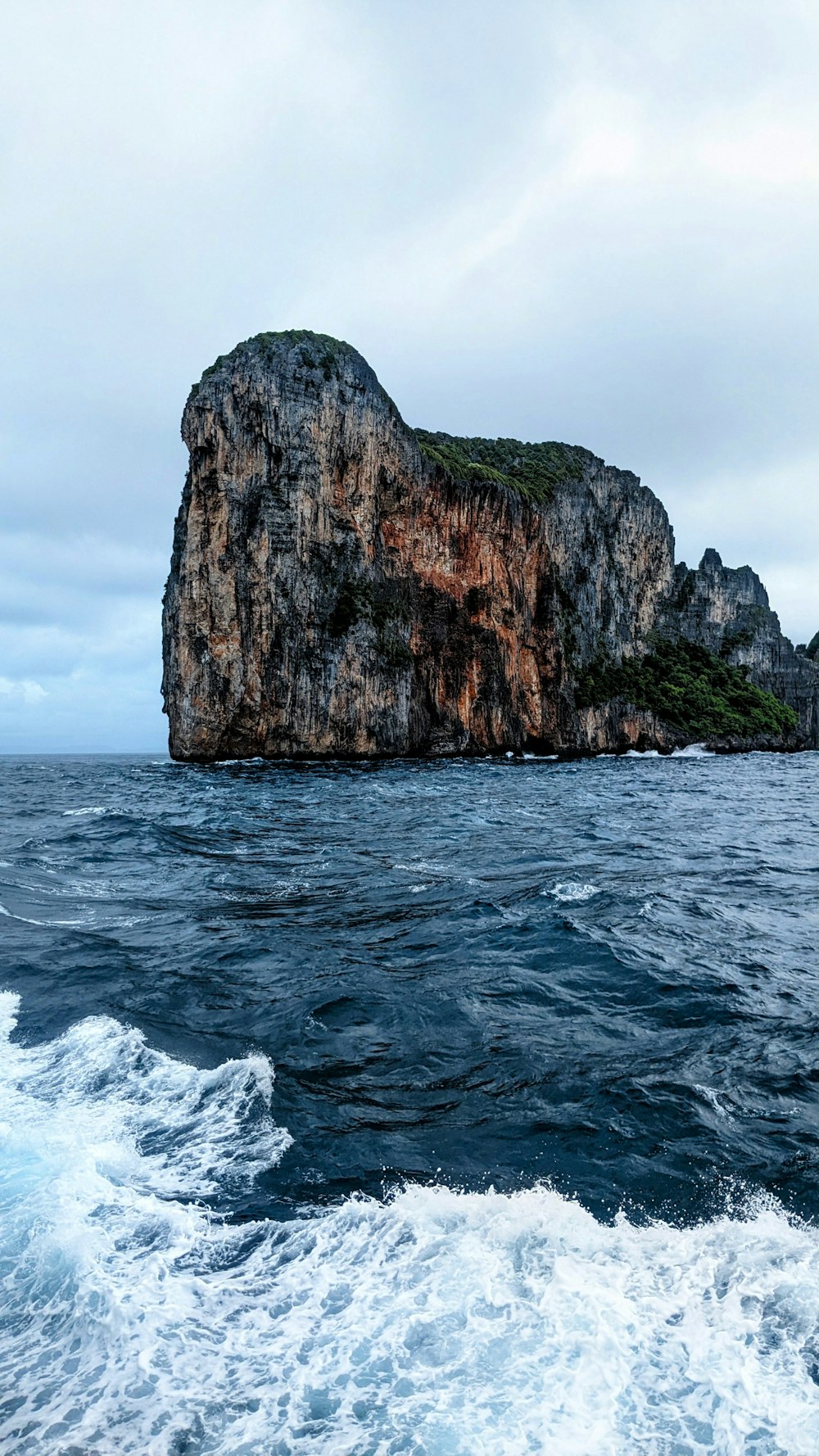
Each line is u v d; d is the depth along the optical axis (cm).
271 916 1445
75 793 4262
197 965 1148
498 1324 459
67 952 1215
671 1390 412
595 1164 648
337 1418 399
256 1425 396
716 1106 750
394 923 1393
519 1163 651
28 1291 489
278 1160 648
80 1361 436
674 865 2044
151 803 3578
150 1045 870
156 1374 427
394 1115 732
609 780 5612
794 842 2553
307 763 7156
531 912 1449
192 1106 736
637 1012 985
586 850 2269
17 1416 400
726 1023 952
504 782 5106
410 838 2477
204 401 7112
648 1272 508
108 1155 645
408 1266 513
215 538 7200
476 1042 898
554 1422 392
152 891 1672
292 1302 481
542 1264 515
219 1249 533
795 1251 532
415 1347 444
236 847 2283
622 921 1394
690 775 6438
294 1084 786
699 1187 615
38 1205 570
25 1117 702
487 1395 410
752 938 1327
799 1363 429
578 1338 446
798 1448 376
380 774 5797
